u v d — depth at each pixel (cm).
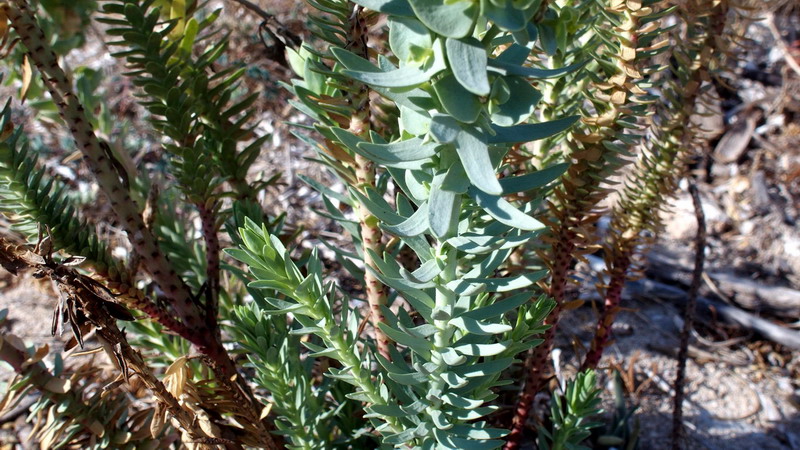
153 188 34
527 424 45
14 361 29
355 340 24
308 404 33
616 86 28
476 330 20
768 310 59
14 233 34
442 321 21
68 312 24
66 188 62
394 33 16
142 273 52
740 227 67
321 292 23
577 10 22
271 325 30
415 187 20
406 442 27
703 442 48
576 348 41
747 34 90
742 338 57
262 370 28
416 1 14
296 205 65
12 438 43
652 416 50
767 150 75
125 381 27
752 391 52
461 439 24
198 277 43
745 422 50
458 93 16
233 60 73
